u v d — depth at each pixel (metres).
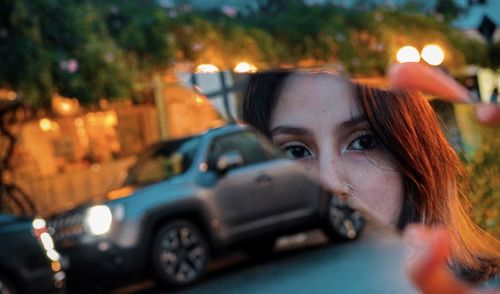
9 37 8.34
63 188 9.62
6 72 8.34
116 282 5.72
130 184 6.05
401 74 0.62
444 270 0.54
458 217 0.68
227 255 5.01
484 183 0.67
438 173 0.68
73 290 5.63
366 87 0.67
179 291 5.50
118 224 5.71
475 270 0.63
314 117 0.69
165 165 5.93
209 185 5.23
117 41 8.95
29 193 9.36
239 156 4.72
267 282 3.90
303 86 0.70
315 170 0.71
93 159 9.97
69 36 8.65
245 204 4.74
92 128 10.01
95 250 5.65
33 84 8.40
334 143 0.70
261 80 0.70
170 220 5.61
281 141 0.70
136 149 9.60
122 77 8.80
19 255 5.31
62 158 9.84
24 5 8.30
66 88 8.63
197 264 5.44
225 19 7.07
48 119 9.56
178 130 8.76
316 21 3.46
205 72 0.73
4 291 5.25
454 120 0.66
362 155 0.69
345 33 2.58
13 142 9.02
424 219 0.69
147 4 8.91
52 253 5.41
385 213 0.70
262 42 5.68
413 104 0.67
